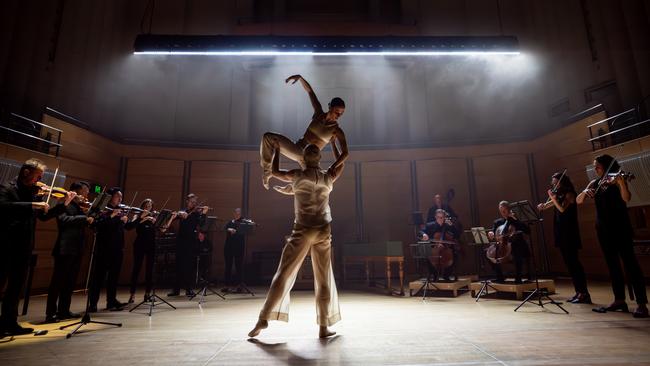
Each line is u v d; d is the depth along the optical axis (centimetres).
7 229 306
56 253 378
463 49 682
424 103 1066
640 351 227
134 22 1020
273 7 1097
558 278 806
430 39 686
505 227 534
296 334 294
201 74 1049
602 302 441
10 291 306
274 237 948
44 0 810
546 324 319
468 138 1031
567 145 834
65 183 732
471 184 948
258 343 265
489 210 928
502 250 517
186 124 1016
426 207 956
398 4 1109
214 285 801
